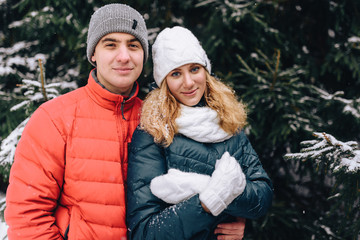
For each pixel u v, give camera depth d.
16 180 1.09
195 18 2.67
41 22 2.31
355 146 1.23
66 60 2.65
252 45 2.47
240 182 1.02
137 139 1.13
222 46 2.45
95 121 1.16
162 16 2.54
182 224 0.98
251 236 2.29
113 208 1.12
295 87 2.22
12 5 2.63
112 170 1.14
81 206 1.10
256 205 1.08
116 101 1.17
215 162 1.12
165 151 1.11
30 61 2.38
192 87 1.13
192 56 1.10
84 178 1.11
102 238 1.10
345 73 2.58
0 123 2.33
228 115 1.18
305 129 2.15
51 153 1.10
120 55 1.12
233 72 2.52
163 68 1.13
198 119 1.11
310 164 2.37
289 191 2.67
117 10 1.13
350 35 2.43
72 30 2.38
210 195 0.97
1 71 2.30
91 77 1.20
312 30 2.66
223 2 2.45
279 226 2.34
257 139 2.44
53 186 1.10
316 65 2.54
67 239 1.11
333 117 2.24
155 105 1.15
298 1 2.56
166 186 1.03
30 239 1.06
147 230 1.01
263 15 2.43
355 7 2.46
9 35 2.65
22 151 1.11
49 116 1.12
